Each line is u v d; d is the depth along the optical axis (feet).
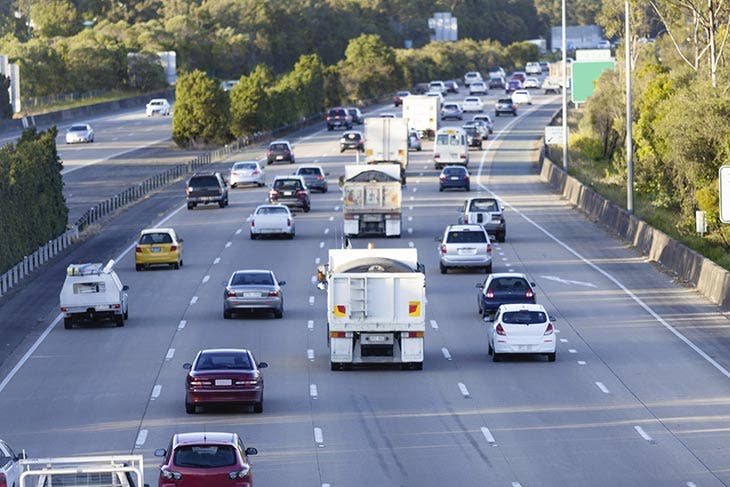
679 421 200.64
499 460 178.09
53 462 133.18
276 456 181.16
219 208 514.27
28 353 265.13
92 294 287.89
